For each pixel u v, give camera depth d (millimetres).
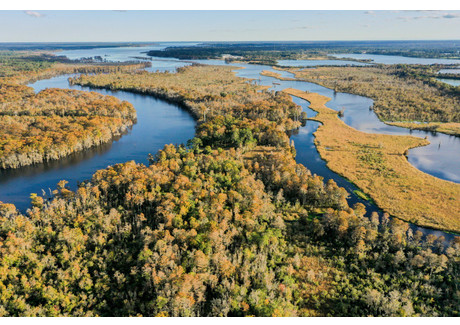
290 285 85188
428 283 85812
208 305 80188
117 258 93938
